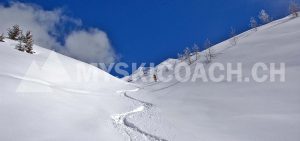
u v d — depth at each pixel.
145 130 18.59
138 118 22.75
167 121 22.45
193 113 25.56
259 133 18.64
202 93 36.00
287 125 19.42
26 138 13.30
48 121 15.95
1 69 25.45
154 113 26.05
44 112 17.12
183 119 23.58
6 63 28.52
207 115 24.50
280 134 18.08
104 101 27.86
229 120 22.20
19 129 13.94
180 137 17.69
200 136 18.31
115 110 24.78
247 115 22.92
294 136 17.47
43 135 14.05
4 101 16.56
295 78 32.09
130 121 20.58
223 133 19.06
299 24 71.38
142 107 29.12
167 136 17.62
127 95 38.44
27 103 17.61
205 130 19.86
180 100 33.75
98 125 17.83
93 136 15.55
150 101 34.31
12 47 40.16
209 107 27.36
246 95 29.97
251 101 27.12
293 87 28.94
